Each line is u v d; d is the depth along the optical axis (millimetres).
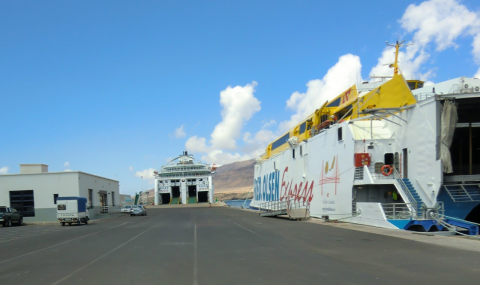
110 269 9328
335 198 24984
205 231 19938
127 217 44000
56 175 38812
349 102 27656
